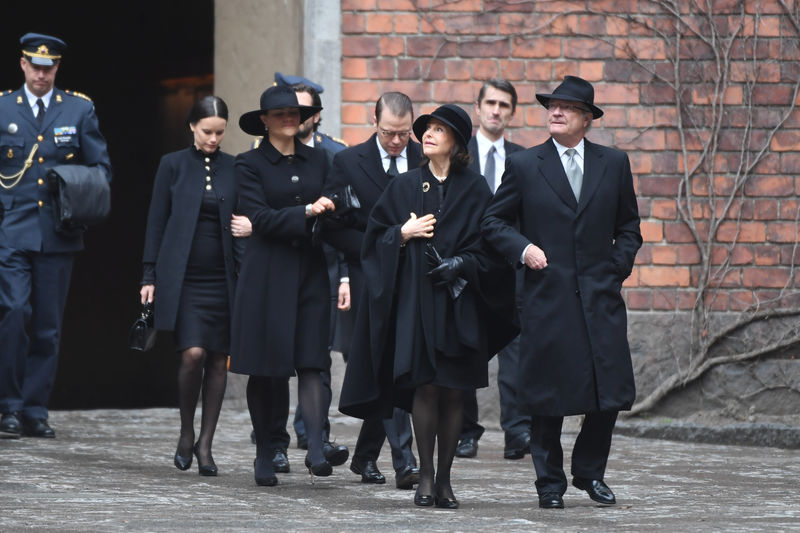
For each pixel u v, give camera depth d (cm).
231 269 2027
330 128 3025
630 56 3003
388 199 1738
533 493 1852
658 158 2989
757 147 2983
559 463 1702
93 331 5275
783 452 2541
